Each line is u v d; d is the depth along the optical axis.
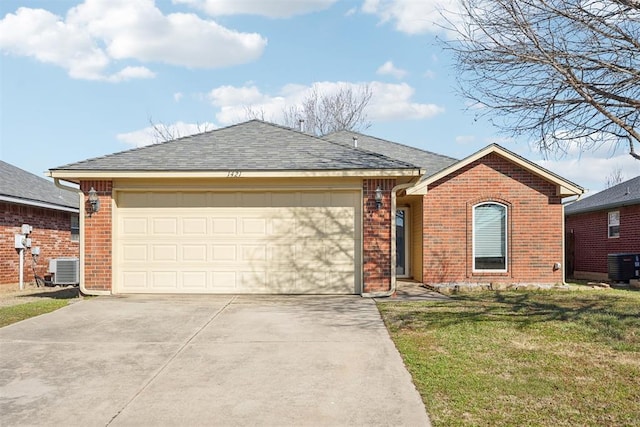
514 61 7.04
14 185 15.95
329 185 10.48
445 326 7.39
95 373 5.23
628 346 6.23
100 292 10.33
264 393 4.63
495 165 13.34
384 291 10.30
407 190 13.00
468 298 10.45
